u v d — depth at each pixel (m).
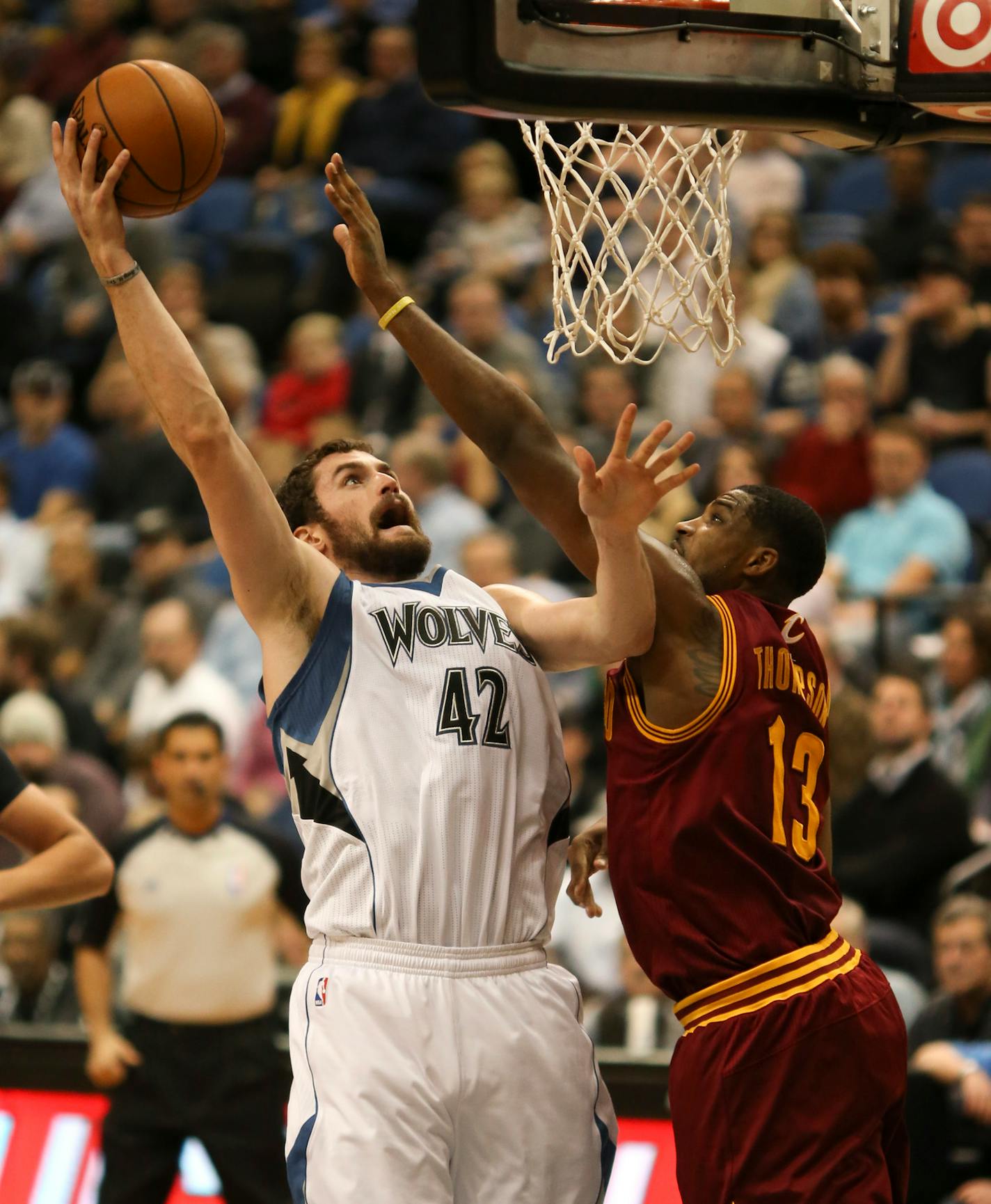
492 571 18.84
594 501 7.40
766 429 21.55
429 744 8.09
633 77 7.77
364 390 24.42
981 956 12.83
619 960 14.95
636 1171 13.04
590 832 8.99
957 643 17.05
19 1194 14.44
